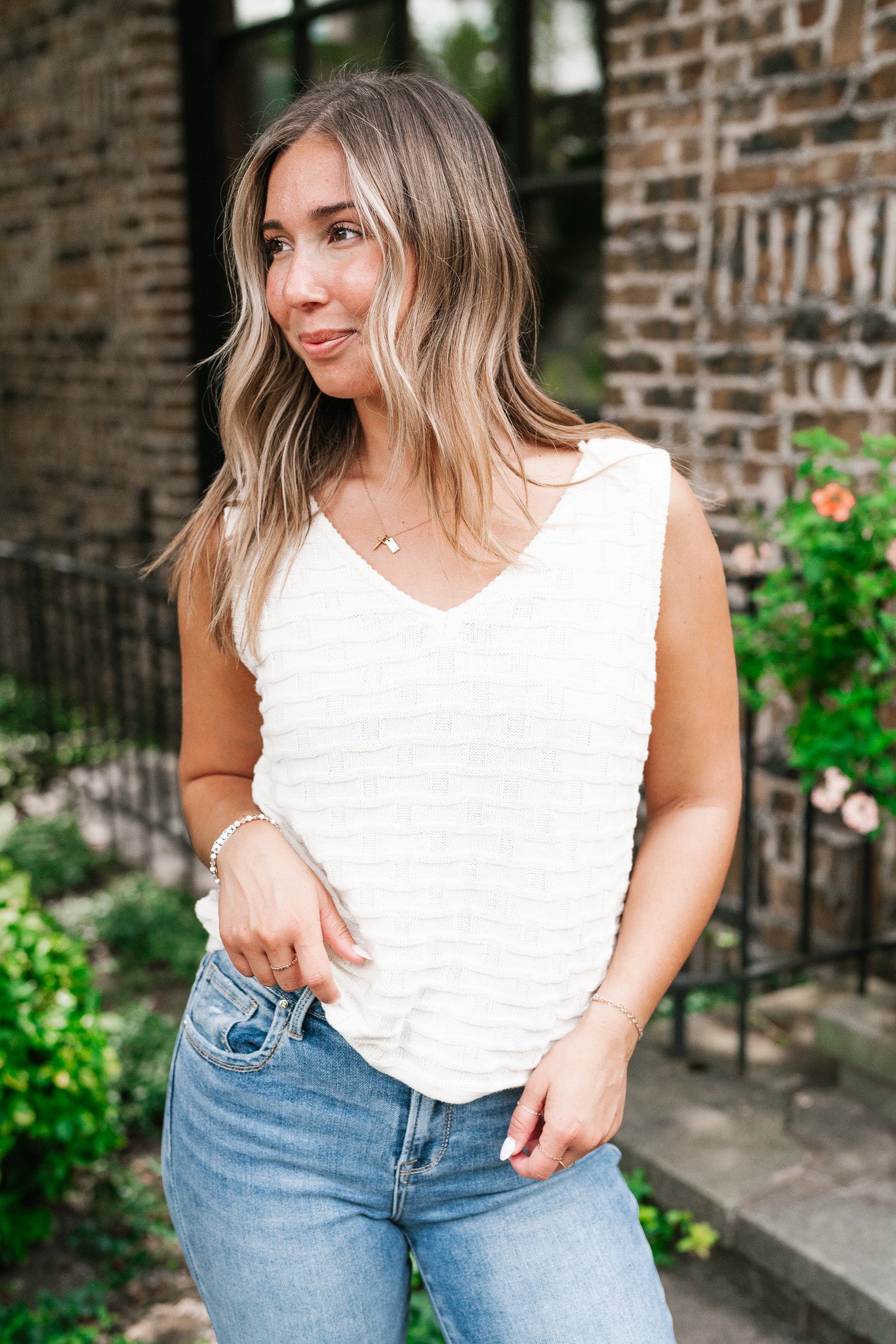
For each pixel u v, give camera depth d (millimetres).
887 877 3311
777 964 2918
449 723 1167
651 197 3803
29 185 6965
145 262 5980
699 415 3748
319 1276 1219
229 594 1280
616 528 1202
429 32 5281
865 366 3238
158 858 4738
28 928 2740
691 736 1293
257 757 1438
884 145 3109
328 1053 1232
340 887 1211
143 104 5762
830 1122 2670
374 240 1169
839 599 2633
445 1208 1262
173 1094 1345
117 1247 2635
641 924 1249
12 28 6824
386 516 1249
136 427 6324
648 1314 1214
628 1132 2639
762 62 3385
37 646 6320
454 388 1176
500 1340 1216
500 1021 1195
